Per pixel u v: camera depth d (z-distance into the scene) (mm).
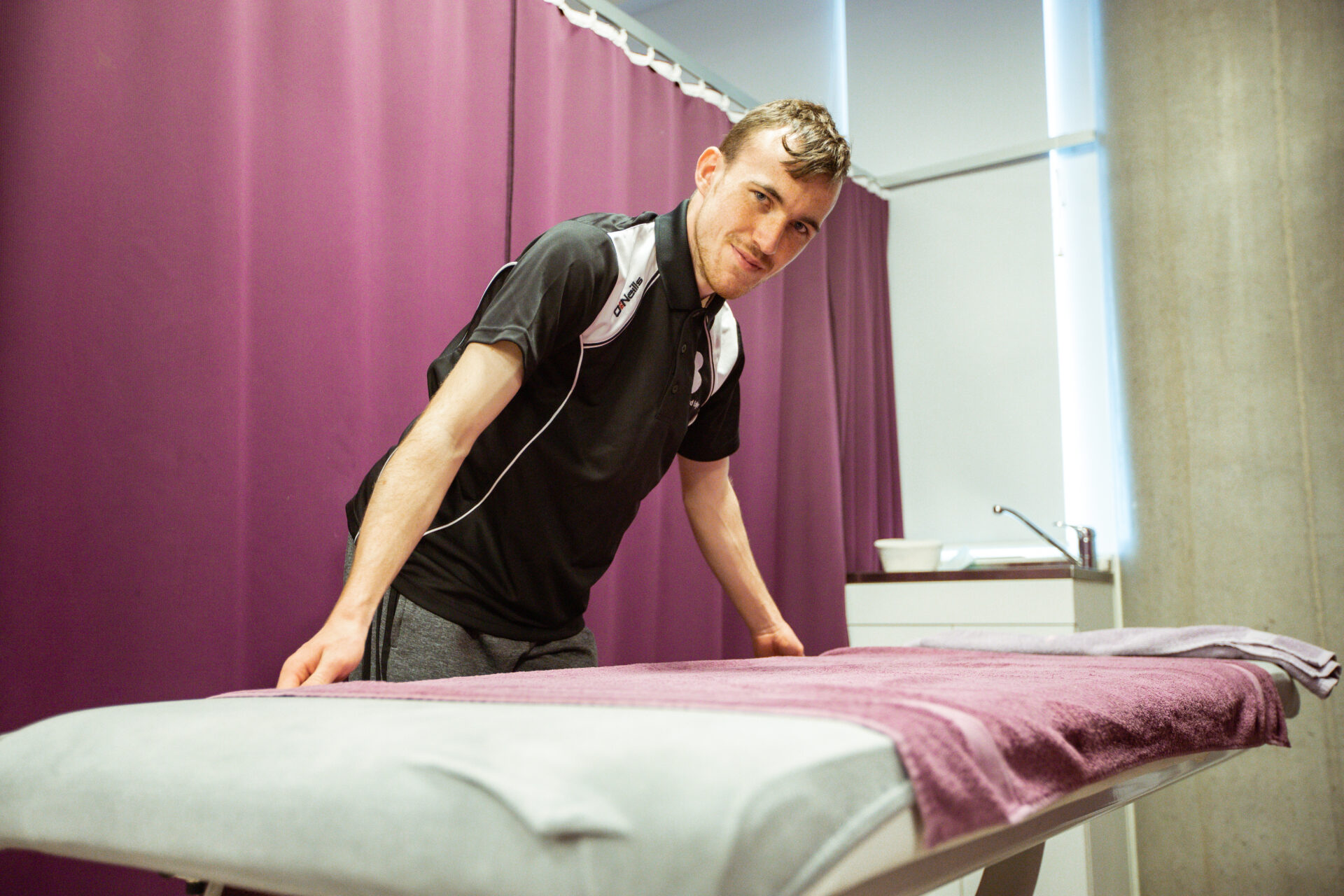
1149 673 894
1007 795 445
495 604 1227
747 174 1156
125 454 1286
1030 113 3318
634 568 2201
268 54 1525
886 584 2760
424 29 1778
